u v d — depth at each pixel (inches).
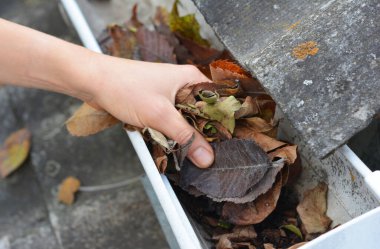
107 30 27.7
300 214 19.5
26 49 20.6
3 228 33.3
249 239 19.2
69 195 33.5
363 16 16.9
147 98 19.3
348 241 14.8
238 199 18.1
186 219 17.1
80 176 34.5
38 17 43.3
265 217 18.6
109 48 26.8
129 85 19.6
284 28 18.4
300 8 18.6
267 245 18.7
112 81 19.8
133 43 26.3
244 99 19.4
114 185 33.6
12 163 35.7
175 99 19.6
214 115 18.9
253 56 18.0
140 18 30.4
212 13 20.2
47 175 35.1
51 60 20.5
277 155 18.3
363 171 16.3
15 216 33.8
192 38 25.8
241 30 19.3
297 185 20.8
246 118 19.3
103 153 35.3
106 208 32.7
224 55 23.4
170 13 26.0
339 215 18.9
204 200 20.2
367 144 19.7
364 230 14.9
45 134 37.0
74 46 20.9
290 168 20.1
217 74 19.3
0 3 44.9
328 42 17.0
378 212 14.8
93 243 31.4
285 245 19.4
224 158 18.6
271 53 17.7
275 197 18.5
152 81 19.6
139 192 33.0
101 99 20.2
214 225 20.0
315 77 16.7
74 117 21.6
